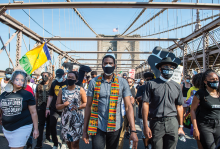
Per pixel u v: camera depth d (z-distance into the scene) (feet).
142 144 13.00
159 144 7.26
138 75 129.59
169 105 7.35
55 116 11.40
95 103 6.60
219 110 7.88
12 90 7.64
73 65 17.30
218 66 54.75
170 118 7.29
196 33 36.88
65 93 8.90
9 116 7.43
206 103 7.89
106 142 6.84
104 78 6.89
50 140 13.69
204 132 7.88
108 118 6.42
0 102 7.52
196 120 8.35
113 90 6.55
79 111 9.09
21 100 7.58
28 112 7.90
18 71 7.70
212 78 7.81
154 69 11.48
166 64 7.55
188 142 13.30
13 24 28.78
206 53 34.14
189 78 17.21
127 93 6.66
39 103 12.32
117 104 6.61
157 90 7.46
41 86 12.57
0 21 27.17
